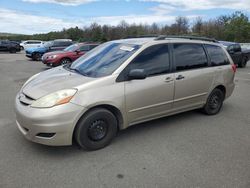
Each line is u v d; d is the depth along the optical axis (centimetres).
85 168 377
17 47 3378
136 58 458
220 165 394
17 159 396
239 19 5400
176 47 522
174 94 510
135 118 465
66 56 1490
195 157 416
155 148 443
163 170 376
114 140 469
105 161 397
